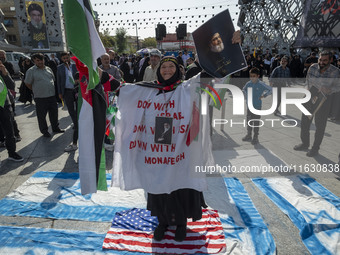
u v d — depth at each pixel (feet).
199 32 6.63
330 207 8.79
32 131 18.19
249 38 77.61
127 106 7.14
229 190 9.89
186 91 6.84
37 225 8.27
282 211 8.76
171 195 7.06
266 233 7.70
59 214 8.81
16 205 9.30
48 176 11.46
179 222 7.22
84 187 7.23
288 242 7.45
